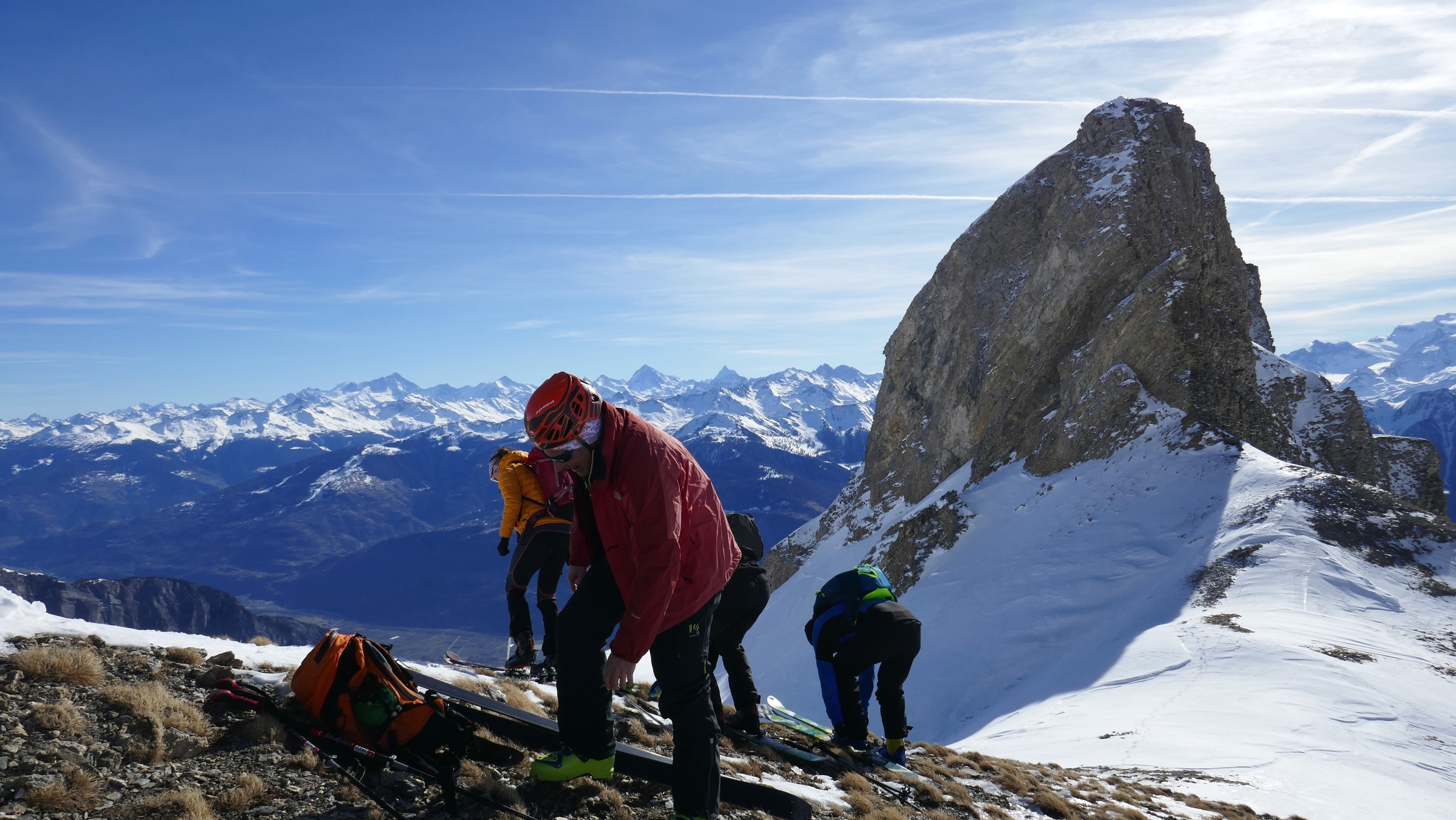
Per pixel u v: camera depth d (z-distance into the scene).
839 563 65.56
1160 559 38.47
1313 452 55.50
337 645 4.28
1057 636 35.69
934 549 51.44
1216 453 45.44
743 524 7.00
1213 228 65.50
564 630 4.19
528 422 3.57
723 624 6.83
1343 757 17.14
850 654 7.86
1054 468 53.28
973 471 61.03
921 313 76.12
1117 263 60.00
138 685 4.26
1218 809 11.56
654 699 7.52
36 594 174.50
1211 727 19.64
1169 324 53.25
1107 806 9.34
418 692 4.50
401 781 4.03
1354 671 23.16
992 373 64.38
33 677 4.07
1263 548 34.38
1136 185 61.97
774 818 4.88
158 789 3.50
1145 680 26.09
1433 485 54.91
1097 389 53.88
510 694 6.15
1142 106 69.38
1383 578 31.61
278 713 4.23
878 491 73.69
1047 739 21.88
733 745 6.91
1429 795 15.16
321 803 3.70
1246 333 54.19
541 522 6.95
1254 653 25.42
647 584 3.61
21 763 3.36
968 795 7.47
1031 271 66.06
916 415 74.00
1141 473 46.88
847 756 7.55
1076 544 43.59
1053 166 73.00
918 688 36.03
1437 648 26.20
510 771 4.54
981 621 39.47
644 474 3.64
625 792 4.70
